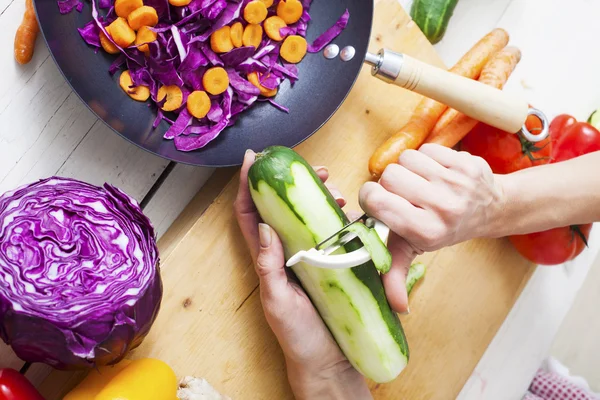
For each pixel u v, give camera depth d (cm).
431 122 83
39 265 69
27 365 78
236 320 81
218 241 81
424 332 87
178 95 78
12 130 78
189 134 79
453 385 88
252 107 81
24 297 68
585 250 96
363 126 85
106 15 76
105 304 69
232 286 81
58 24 73
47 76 79
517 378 96
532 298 94
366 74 85
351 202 85
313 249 67
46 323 67
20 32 76
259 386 82
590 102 98
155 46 76
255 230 78
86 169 81
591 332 108
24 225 69
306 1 82
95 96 75
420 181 71
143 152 82
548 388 98
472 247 89
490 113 79
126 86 77
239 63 80
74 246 71
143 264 72
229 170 82
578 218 80
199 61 78
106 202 72
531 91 96
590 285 107
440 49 95
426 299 88
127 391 70
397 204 70
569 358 109
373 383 86
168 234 83
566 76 97
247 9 78
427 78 77
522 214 78
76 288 70
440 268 88
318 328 76
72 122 80
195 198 84
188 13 78
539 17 96
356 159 85
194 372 80
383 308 73
